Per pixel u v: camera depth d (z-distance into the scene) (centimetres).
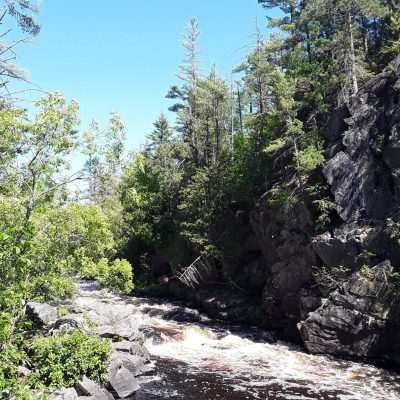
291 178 3347
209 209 4209
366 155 2805
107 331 2255
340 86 3566
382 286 2480
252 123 4097
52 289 1747
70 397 1584
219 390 1941
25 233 1306
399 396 1912
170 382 2033
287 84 3291
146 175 5534
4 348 1384
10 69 1234
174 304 4238
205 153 5562
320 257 2839
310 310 2794
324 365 2409
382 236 2589
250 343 2881
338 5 3597
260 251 3872
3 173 1523
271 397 1866
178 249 4772
